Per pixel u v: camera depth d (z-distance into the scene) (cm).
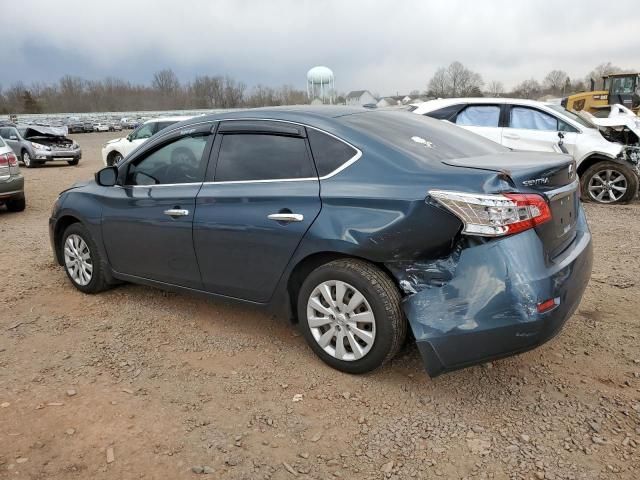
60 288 510
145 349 379
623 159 886
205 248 379
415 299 297
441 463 257
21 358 367
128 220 428
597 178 907
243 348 377
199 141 397
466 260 284
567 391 313
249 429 285
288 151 350
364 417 294
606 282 489
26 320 433
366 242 304
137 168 435
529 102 921
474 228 278
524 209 280
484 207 276
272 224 340
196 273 393
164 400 313
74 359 365
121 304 464
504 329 276
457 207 281
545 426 282
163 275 418
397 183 303
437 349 289
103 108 11050
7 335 404
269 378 336
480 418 291
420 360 352
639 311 422
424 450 266
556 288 284
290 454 266
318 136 341
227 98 11044
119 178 446
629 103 2161
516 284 274
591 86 2464
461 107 951
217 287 384
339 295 323
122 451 268
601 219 776
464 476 248
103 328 415
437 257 293
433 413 296
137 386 329
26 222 869
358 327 321
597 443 267
